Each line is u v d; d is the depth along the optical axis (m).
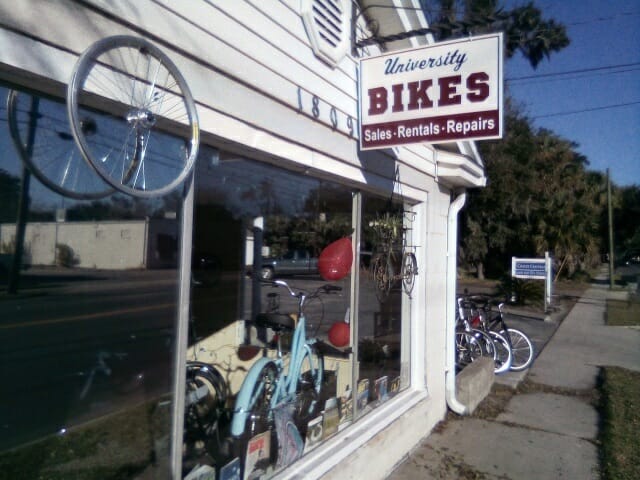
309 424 4.10
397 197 5.48
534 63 19.39
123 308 2.65
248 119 3.28
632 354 11.13
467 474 4.89
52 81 2.16
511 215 27.91
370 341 5.21
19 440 2.28
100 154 2.49
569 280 34.69
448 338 6.70
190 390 3.60
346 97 4.53
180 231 2.80
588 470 5.05
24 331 2.29
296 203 4.66
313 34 3.94
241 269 4.82
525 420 6.54
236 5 3.20
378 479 4.63
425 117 4.21
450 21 4.34
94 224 2.53
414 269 5.77
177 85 2.72
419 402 5.71
